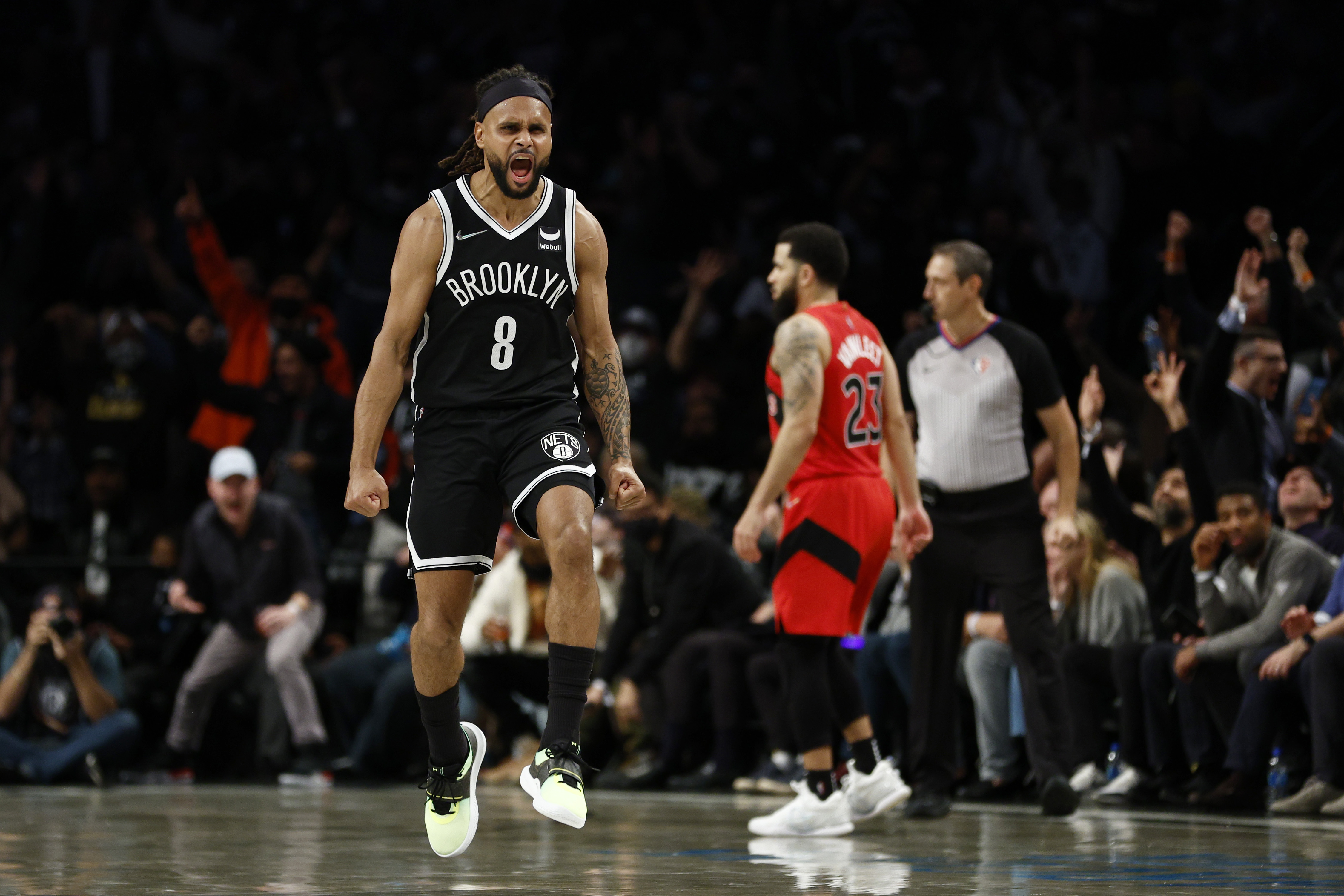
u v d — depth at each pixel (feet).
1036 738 26.99
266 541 43.88
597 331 17.87
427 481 17.03
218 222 67.72
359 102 69.21
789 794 36.50
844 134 64.80
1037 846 22.18
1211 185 56.13
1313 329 38.86
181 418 55.62
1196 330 44.37
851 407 25.08
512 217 17.13
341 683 43.52
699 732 40.60
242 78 75.10
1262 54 59.26
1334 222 55.31
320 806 32.37
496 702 41.98
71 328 59.47
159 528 50.62
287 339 50.80
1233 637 30.78
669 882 17.26
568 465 16.75
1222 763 31.63
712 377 54.49
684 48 69.92
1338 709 28.58
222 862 19.85
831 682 25.80
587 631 16.55
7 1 80.69
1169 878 17.63
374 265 61.26
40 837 23.90
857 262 58.13
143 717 45.57
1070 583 35.35
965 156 61.52
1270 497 35.76
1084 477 37.32
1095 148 57.72
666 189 61.98
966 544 27.27
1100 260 55.11
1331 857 20.45
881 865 19.34
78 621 42.01
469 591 17.07
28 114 74.74
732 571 39.58
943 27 66.64
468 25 75.10
